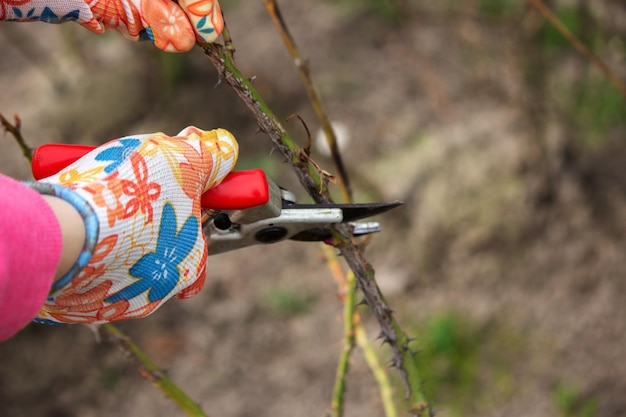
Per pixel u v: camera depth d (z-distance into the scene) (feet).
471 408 10.49
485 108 12.69
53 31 14.76
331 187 11.85
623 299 11.15
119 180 2.81
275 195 3.32
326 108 12.91
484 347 10.93
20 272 2.37
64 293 2.73
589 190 11.67
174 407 10.85
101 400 10.93
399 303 11.32
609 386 10.62
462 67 13.30
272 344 11.31
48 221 2.48
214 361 11.19
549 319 11.10
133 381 11.03
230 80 3.27
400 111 12.89
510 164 11.66
